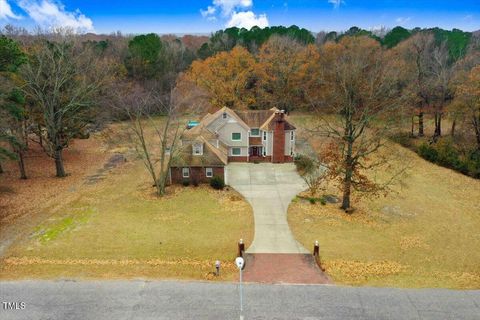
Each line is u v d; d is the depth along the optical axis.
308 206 28.80
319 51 63.75
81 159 41.75
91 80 44.75
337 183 34.06
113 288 17.47
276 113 39.81
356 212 27.88
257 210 27.92
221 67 57.88
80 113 36.84
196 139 33.88
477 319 15.43
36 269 19.06
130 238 23.03
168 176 33.62
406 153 42.25
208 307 16.16
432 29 82.88
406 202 30.36
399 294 17.28
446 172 39.06
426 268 20.03
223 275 18.97
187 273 19.06
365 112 28.12
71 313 15.62
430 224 26.11
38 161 40.56
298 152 43.69
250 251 21.72
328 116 44.41
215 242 22.77
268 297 16.94
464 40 78.25
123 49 69.06
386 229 25.11
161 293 17.14
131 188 32.38
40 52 35.19
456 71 48.22
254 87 60.69
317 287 17.88
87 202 28.97
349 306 16.30
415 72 50.66
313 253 21.50
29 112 34.03
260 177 35.97
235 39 80.19
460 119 42.22
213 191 31.95
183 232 24.09
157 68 63.47
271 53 60.03
